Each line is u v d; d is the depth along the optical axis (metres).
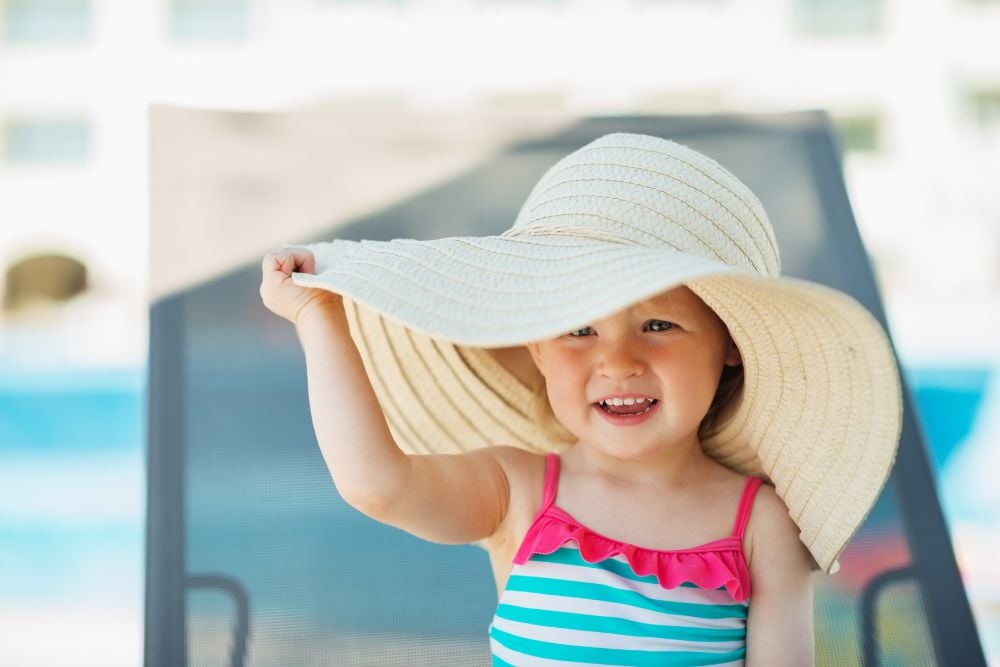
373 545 1.78
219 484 1.79
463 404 1.61
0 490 4.98
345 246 1.46
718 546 1.40
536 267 1.23
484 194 2.12
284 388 1.87
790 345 1.33
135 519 4.98
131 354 5.80
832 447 1.34
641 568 1.37
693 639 1.34
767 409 1.41
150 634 1.67
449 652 1.72
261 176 2.07
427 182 2.12
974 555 4.49
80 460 5.02
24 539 4.92
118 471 5.03
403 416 1.60
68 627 4.22
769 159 2.19
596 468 1.48
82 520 4.96
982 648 1.68
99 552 4.86
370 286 1.25
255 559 1.74
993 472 5.11
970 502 5.03
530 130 2.20
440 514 1.40
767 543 1.42
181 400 1.84
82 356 5.77
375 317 1.51
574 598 1.36
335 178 2.10
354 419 1.36
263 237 2.01
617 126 2.20
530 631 1.36
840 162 2.19
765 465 1.45
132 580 4.69
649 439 1.35
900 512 1.81
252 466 1.81
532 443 1.63
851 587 1.75
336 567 1.76
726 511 1.43
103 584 4.67
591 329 1.37
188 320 1.91
